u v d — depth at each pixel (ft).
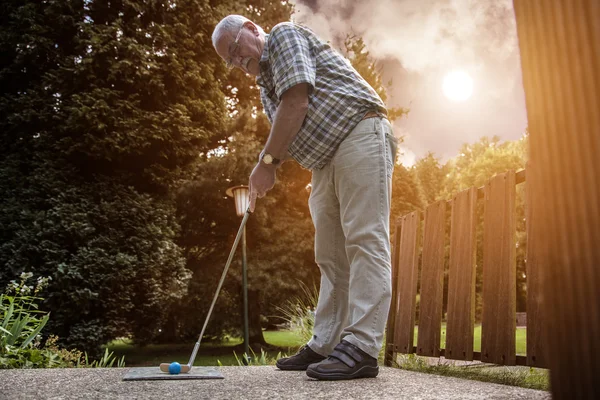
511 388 5.07
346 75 6.42
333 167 6.46
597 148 1.41
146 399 4.44
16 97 28.55
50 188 26.35
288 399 4.38
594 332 1.38
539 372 7.35
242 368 7.29
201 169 32.68
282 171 34.47
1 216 25.20
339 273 7.02
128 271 25.48
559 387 1.44
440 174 78.84
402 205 40.34
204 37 31.17
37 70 28.50
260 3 37.70
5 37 27.68
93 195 27.25
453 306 7.88
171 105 28.66
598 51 1.41
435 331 8.30
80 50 27.76
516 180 6.77
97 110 26.05
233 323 37.93
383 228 6.12
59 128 26.48
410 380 5.69
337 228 6.95
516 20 1.66
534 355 6.09
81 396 4.64
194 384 5.42
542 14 1.56
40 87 27.32
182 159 30.19
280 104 6.13
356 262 6.09
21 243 24.44
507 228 6.84
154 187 30.25
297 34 6.31
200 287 35.47
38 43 27.17
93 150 26.66
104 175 27.96
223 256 37.06
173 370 6.17
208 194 32.89
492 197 7.25
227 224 36.17
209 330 38.34
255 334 37.17
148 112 27.94
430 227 8.86
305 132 6.36
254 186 6.61
